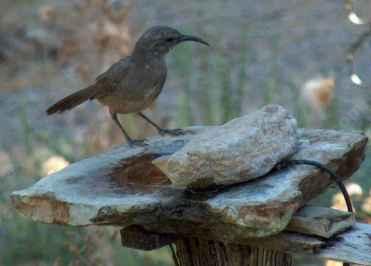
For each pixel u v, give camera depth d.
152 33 9.18
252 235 6.27
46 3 21.50
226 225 6.33
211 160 6.43
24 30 20.56
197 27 18.14
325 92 12.50
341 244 6.47
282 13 19.69
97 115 13.29
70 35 16.69
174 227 6.62
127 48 13.13
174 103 16.48
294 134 6.95
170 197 6.47
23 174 12.98
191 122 13.23
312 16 19.47
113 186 6.84
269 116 6.82
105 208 6.39
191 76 14.55
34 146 15.15
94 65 13.27
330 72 15.41
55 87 18.38
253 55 17.39
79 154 13.60
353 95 13.45
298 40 18.28
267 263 6.79
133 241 6.78
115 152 7.72
